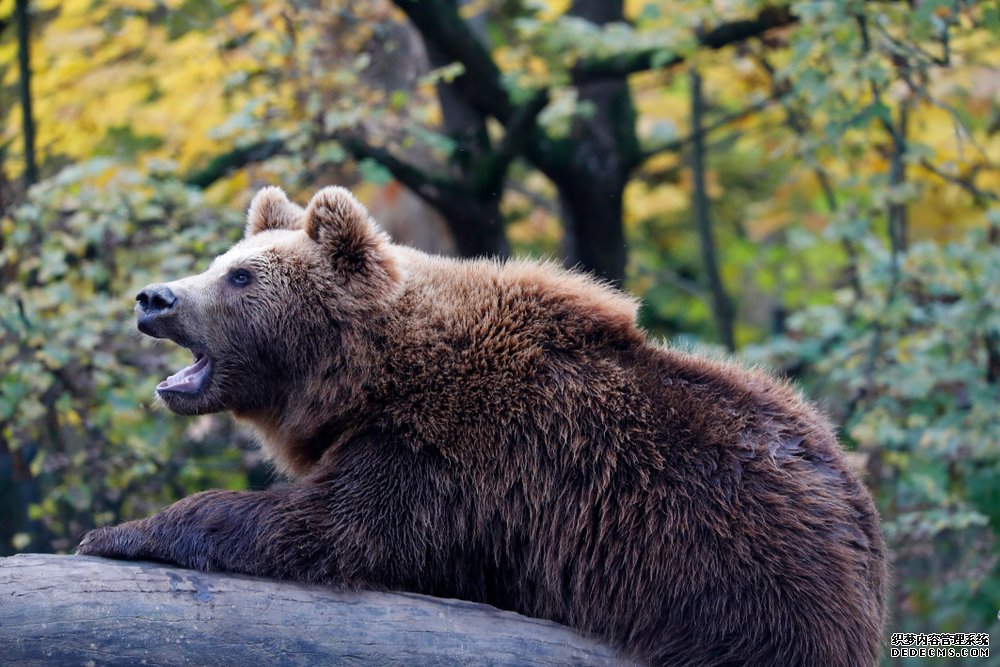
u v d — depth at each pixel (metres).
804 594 6.64
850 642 6.69
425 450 7.15
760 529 6.75
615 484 7.01
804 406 7.56
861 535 7.00
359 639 6.49
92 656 6.03
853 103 12.70
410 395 7.36
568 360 7.34
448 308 7.62
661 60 14.00
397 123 14.61
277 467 8.34
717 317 19.39
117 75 14.81
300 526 6.82
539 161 15.98
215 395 7.85
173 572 6.44
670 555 6.81
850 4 11.97
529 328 7.46
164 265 11.92
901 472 14.15
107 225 12.18
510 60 15.67
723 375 7.45
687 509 6.84
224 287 7.80
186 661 6.20
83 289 12.69
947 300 14.73
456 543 7.14
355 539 6.89
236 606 6.40
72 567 6.22
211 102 15.08
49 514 12.55
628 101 16.75
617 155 16.39
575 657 6.82
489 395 7.25
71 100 14.92
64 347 11.65
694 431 7.05
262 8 14.27
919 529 13.02
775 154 14.45
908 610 14.10
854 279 15.14
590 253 16.56
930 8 11.16
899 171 13.90
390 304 7.62
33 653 5.93
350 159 14.31
